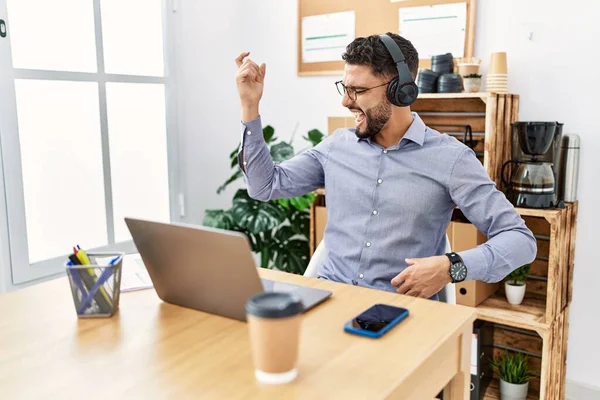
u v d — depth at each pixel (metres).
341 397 0.80
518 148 2.13
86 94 2.52
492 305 2.20
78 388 0.83
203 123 3.07
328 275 1.71
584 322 2.28
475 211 1.59
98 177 2.61
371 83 1.54
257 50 3.09
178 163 2.96
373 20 2.63
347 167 1.73
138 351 0.95
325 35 2.79
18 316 1.12
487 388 2.39
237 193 2.74
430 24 2.46
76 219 2.54
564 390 2.32
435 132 1.72
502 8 2.30
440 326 1.05
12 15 2.22
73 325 1.07
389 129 1.67
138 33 2.73
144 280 1.33
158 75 2.83
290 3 2.91
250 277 1.02
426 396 0.96
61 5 2.39
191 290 1.12
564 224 2.04
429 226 1.63
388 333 1.02
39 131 2.36
